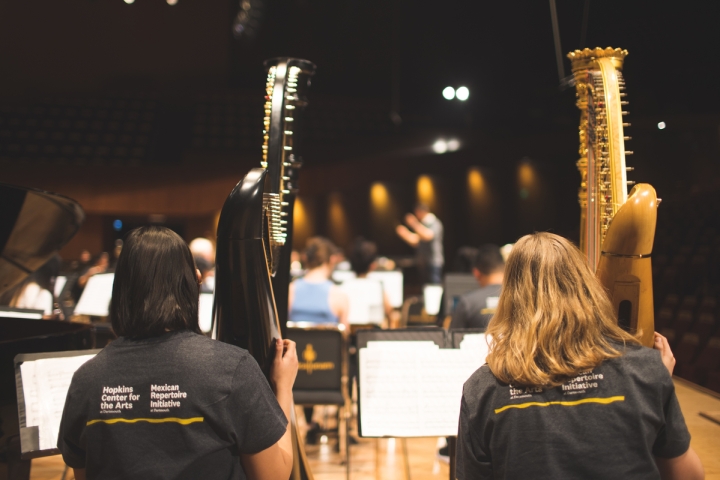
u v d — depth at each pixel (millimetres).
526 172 9648
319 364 3180
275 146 1805
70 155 12078
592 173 1704
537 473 1119
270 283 1581
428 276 9141
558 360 1184
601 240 1570
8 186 2336
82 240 11625
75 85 13117
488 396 1220
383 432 2172
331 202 13117
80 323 2705
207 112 13562
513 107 4262
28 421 1789
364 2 14398
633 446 1128
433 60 5449
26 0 12648
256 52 14328
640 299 1457
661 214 2875
